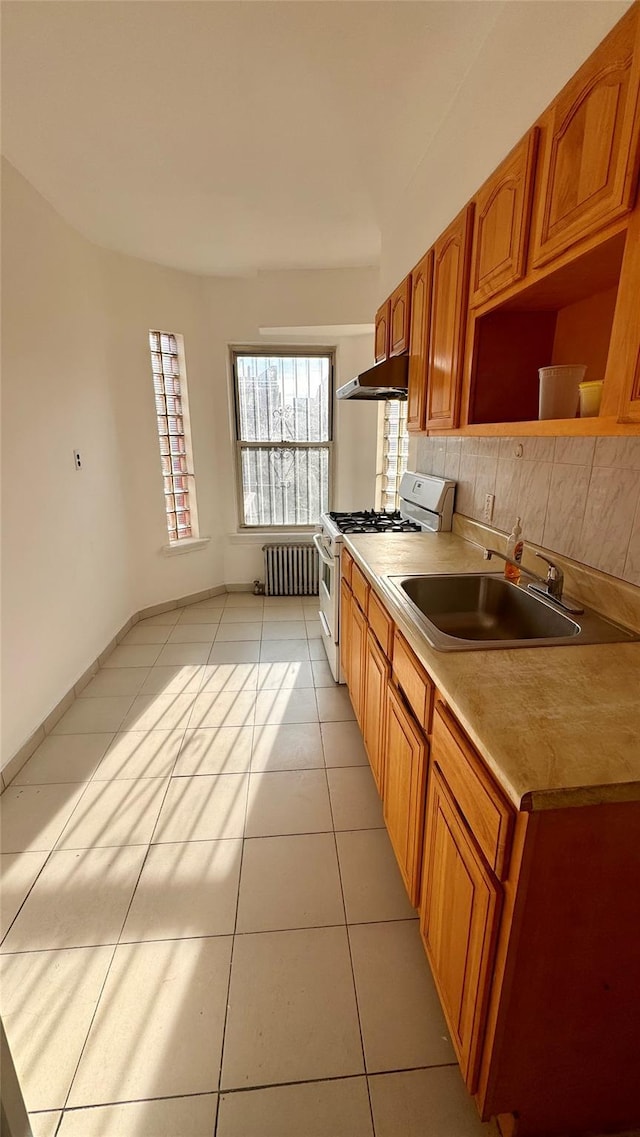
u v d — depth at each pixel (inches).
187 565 160.4
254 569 173.3
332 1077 43.7
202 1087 43.1
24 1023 47.7
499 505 77.8
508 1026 34.5
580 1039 35.8
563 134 38.7
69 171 86.0
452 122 71.3
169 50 59.2
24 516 86.9
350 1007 48.9
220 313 147.9
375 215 106.1
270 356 157.5
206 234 114.5
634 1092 38.7
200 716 98.9
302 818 72.8
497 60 57.5
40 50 58.7
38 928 56.6
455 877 39.6
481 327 58.8
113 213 102.4
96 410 119.4
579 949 32.9
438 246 69.7
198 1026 47.4
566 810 29.4
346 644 98.2
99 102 68.4
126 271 128.3
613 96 32.3
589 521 55.4
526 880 30.5
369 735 76.8
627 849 30.9
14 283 84.4
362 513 124.2
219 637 137.3
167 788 78.9
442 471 103.2
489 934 33.4
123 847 67.6
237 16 54.9
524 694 38.5
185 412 150.3
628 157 30.8
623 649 46.0
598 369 50.7
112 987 50.7
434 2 54.1
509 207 48.1
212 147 80.0
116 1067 44.4
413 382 85.1
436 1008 48.9
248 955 53.7
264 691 108.4
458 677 41.0
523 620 61.6
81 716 98.8
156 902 59.7
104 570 123.9
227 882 62.4
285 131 76.2
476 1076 38.0
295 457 165.9
